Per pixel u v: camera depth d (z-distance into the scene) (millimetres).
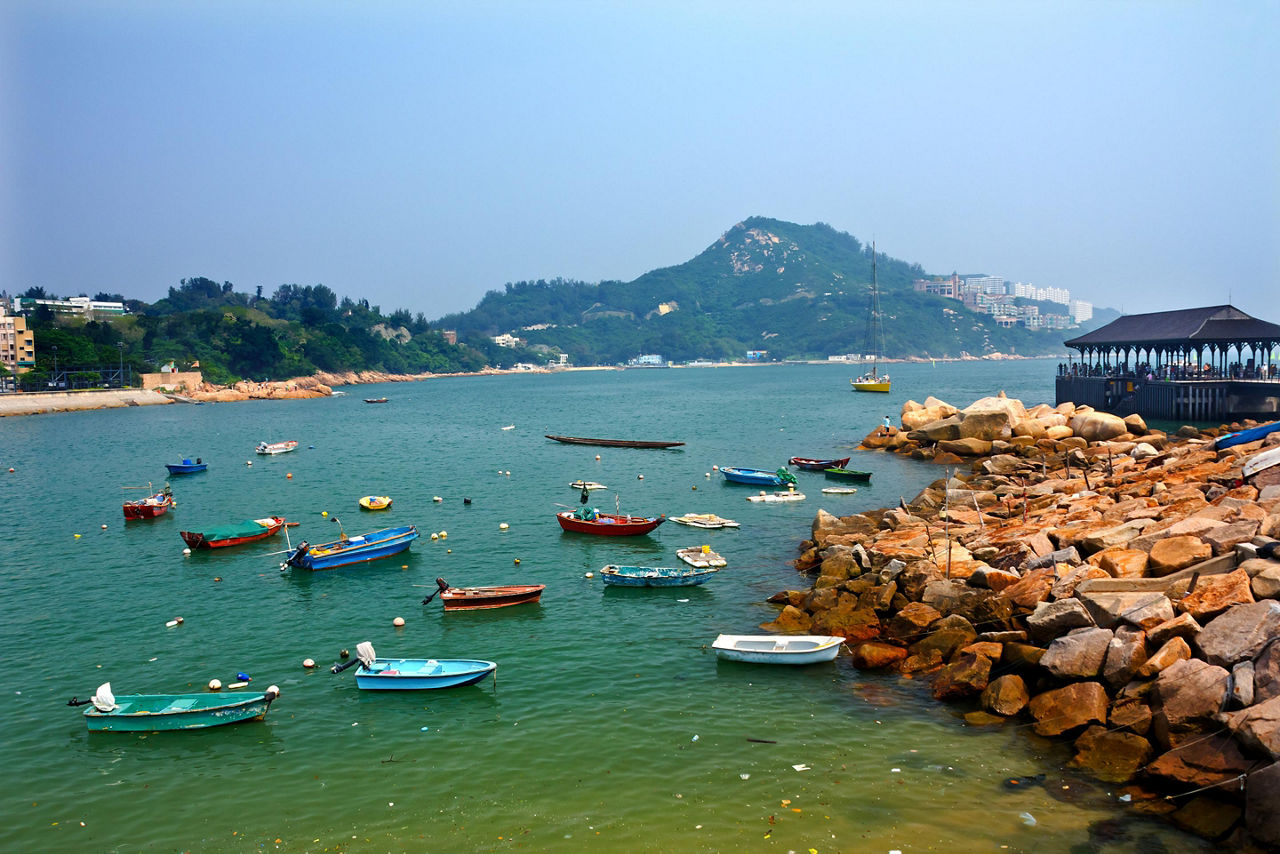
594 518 57281
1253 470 42000
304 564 48781
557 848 21891
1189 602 27844
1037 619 29922
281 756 27375
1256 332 100188
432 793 24844
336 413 172625
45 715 30672
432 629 38938
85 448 113188
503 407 184500
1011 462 69312
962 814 22750
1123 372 116438
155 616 41406
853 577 41281
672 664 34156
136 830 23422
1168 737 23906
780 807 23453
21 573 49469
